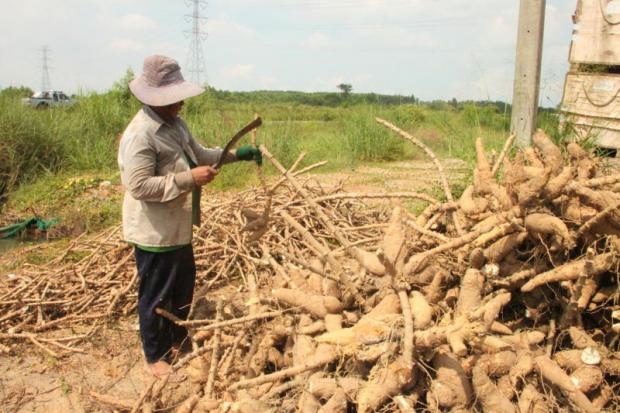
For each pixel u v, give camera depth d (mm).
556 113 5965
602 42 5547
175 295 3984
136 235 3695
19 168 10812
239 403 2793
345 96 47344
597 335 3062
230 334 3656
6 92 12453
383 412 2621
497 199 3355
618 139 5449
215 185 9727
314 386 2705
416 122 12844
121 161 3572
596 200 3006
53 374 4016
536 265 3168
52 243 7027
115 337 4535
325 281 3404
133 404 3395
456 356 2658
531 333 2957
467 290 2980
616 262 2979
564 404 2740
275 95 48406
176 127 3740
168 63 3562
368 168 11438
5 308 4840
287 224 5629
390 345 2629
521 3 5695
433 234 3523
